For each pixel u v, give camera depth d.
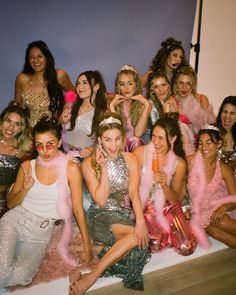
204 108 3.09
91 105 2.68
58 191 1.96
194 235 2.27
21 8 2.79
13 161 2.21
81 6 2.99
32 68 2.85
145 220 2.17
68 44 3.06
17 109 2.21
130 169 2.06
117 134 1.99
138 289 1.87
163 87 2.89
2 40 2.81
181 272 2.03
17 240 1.90
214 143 2.32
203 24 3.69
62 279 1.89
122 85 2.76
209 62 3.85
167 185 2.17
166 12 3.40
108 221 2.00
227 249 2.29
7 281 1.75
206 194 2.36
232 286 1.93
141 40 3.36
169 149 2.25
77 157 2.52
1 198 2.21
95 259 2.06
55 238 2.21
